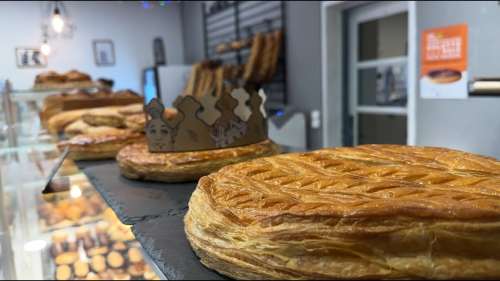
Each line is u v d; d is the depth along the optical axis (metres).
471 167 0.65
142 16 4.01
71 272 1.04
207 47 4.25
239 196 0.65
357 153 0.79
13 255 0.83
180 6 4.22
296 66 3.21
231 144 1.09
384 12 2.59
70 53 3.47
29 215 1.00
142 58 4.11
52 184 1.10
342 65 2.95
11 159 1.15
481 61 1.72
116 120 1.53
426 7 2.09
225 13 4.05
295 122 3.05
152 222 0.81
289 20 3.21
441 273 0.52
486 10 1.67
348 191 0.61
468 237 0.52
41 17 1.90
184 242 0.72
